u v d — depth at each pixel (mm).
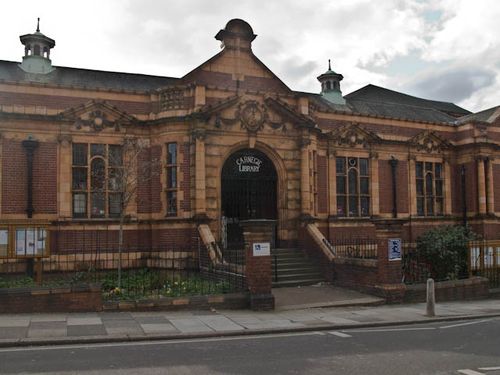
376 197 25500
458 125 28109
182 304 14102
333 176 24516
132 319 12633
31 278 16203
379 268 16875
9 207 18812
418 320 13680
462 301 18031
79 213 19953
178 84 20562
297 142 21688
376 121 25906
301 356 9258
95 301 13406
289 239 21234
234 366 8453
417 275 19891
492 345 10430
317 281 19172
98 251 19266
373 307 15859
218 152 20266
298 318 13508
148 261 20281
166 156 20297
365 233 24875
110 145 20297
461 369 8398
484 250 20078
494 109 29578
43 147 19422
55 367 8273
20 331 10867
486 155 27344
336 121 24844
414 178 26766
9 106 18922
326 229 24125
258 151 21406
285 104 21234
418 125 27125
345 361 8898
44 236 14523
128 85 23859
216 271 17578
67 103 19734
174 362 8695
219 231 19969
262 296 14594
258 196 21609
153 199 20438
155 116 20641
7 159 18906
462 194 27719
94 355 9195
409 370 8312
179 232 19719
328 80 29469
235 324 12375
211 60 21141
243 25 21703
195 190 19703
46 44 23578
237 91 20703
